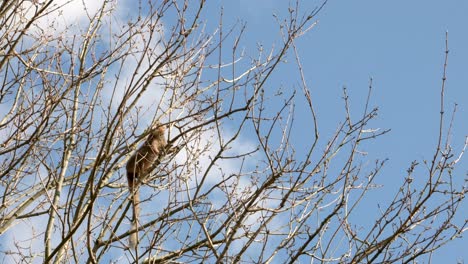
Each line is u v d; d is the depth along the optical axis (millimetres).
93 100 13109
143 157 12836
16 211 14023
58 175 14406
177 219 12070
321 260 11406
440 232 11320
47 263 12070
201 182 11609
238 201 12305
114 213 12820
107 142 12117
